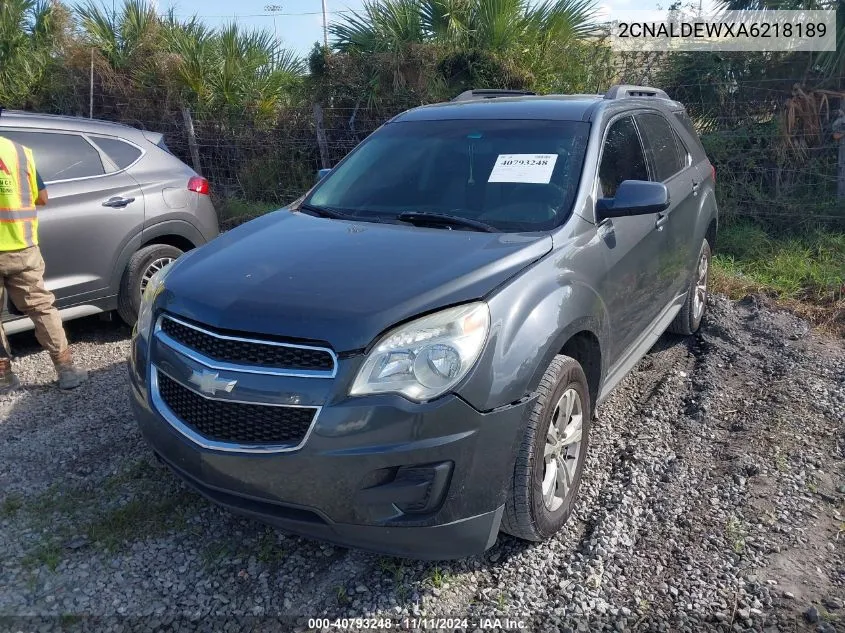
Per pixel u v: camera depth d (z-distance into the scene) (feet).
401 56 30.63
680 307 16.62
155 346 9.98
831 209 24.02
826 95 24.41
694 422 13.85
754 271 22.47
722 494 11.46
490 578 9.73
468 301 8.98
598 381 11.49
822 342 17.43
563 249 10.59
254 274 9.86
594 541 10.28
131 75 39.83
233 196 34.30
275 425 8.63
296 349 8.63
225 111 36.40
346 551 10.27
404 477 8.48
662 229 14.07
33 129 17.12
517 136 12.97
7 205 14.17
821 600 9.20
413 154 13.46
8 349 15.56
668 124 16.65
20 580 9.70
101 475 12.14
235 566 9.98
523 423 9.04
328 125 33.01
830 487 11.60
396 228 11.34
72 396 15.25
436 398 8.43
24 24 44.04
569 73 29.81
